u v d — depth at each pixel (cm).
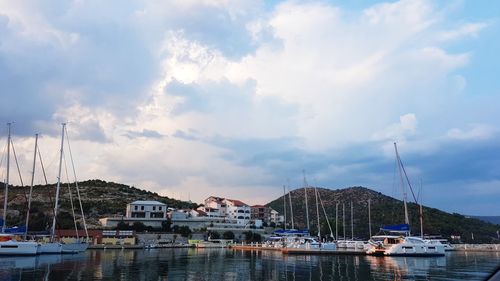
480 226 14688
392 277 3950
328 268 4825
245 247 10381
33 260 5653
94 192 18325
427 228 12788
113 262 5438
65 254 7025
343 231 12281
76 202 15425
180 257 6731
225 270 4488
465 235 13262
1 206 12775
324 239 9856
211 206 17750
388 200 19112
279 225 16362
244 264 5328
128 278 3666
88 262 5381
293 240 9362
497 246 10256
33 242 6494
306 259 6391
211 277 3828
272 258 6606
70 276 3775
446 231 12962
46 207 13462
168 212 15588
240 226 14950
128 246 10350
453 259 6625
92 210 15338
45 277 3681
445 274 4216
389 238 7606
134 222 13638
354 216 16175
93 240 10825
